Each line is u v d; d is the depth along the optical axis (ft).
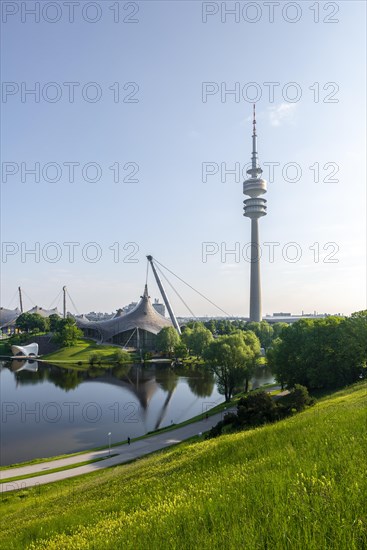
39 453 134.72
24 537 37.42
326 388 166.81
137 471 62.90
